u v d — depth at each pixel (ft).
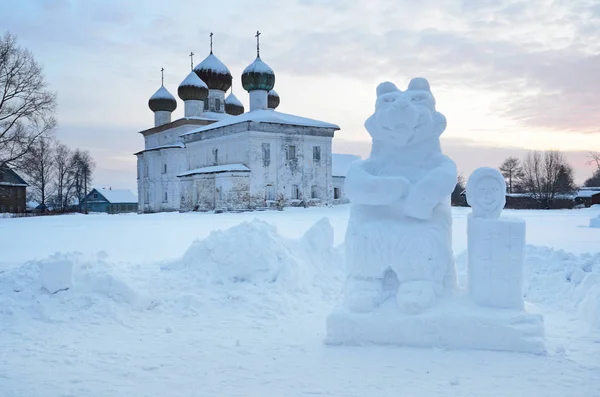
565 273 26.99
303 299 26.20
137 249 47.37
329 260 30.83
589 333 20.21
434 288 19.51
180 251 45.52
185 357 17.80
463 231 64.03
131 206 266.77
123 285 24.44
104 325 22.09
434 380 15.29
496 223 18.85
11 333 20.99
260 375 15.92
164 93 187.21
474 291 19.19
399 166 20.86
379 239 19.79
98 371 16.47
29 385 15.25
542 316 18.43
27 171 154.71
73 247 49.73
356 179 20.13
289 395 14.25
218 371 16.33
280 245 28.76
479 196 19.53
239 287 26.48
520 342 17.72
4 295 24.47
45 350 18.76
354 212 20.94
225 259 27.81
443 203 20.79
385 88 21.56
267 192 145.59
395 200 19.77
